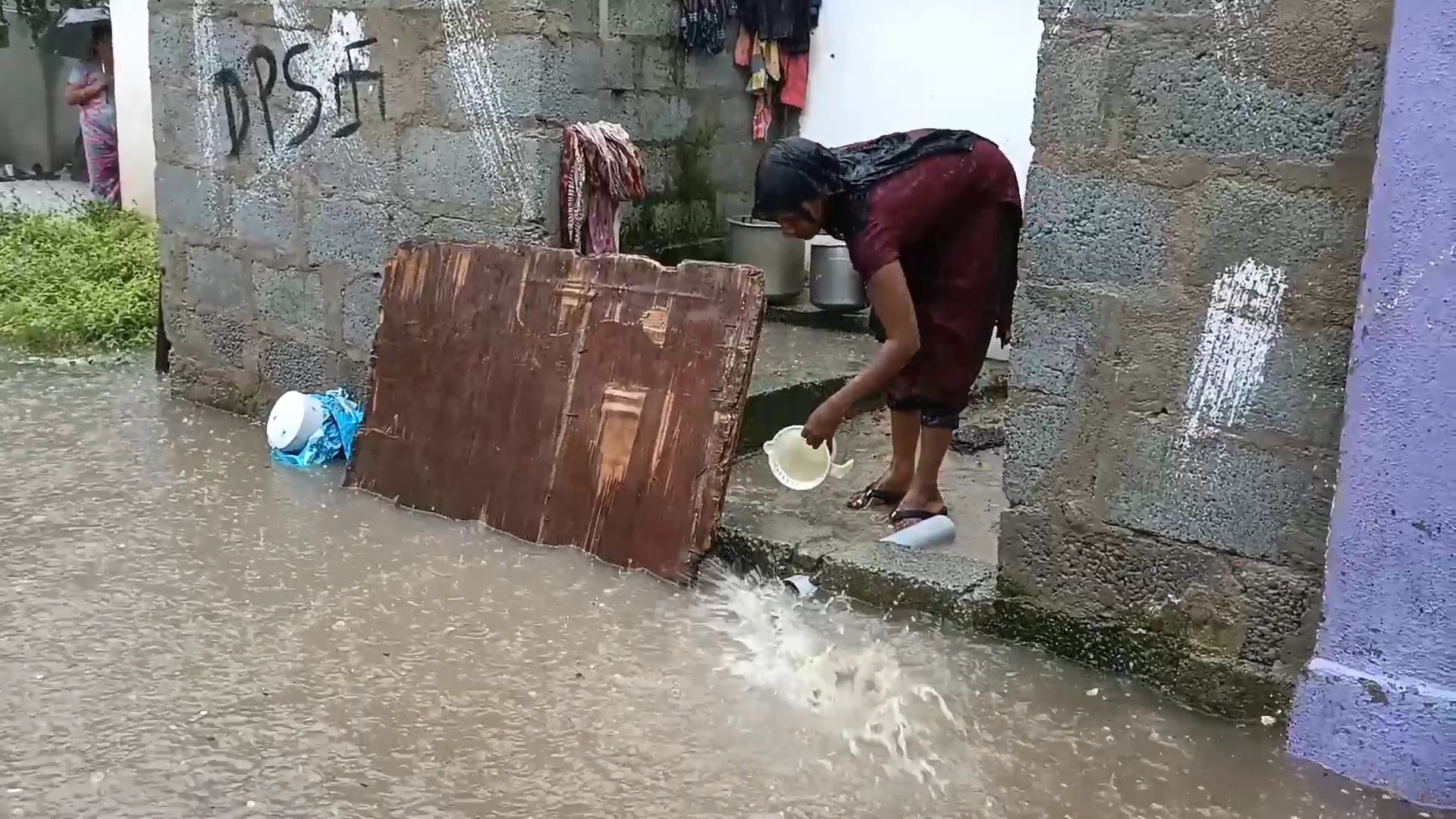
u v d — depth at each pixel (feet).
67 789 8.92
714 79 21.16
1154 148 10.07
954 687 10.70
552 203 15.17
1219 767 9.53
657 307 13.38
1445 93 8.33
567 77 15.10
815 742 9.80
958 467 15.98
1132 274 10.36
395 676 10.77
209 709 10.13
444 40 15.39
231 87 18.01
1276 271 9.64
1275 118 9.46
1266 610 10.06
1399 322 8.75
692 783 9.20
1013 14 19.29
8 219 32.37
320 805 8.84
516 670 10.89
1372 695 9.23
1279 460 9.84
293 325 18.07
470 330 14.96
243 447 17.46
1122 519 10.72
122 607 12.01
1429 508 8.83
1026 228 10.85
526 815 8.77
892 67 20.85
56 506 14.79
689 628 11.75
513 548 13.73
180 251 19.40
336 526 14.43
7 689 10.33
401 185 16.28
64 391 20.26
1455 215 8.40
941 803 9.02
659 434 13.06
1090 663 11.06
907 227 12.10
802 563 12.71
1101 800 9.09
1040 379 11.00
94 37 36.73
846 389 12.37
